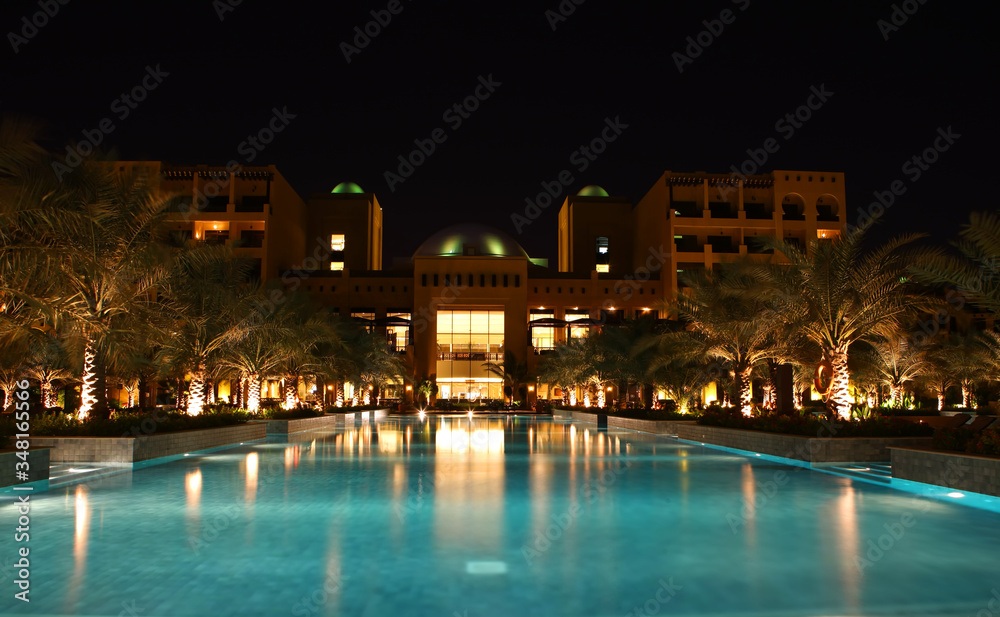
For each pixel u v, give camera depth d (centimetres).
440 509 1026
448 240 8019
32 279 1465
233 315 2728
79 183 1759
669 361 3056
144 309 1978
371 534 838
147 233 1950
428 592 597
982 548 770
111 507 1038
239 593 590
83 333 1808
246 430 2503
